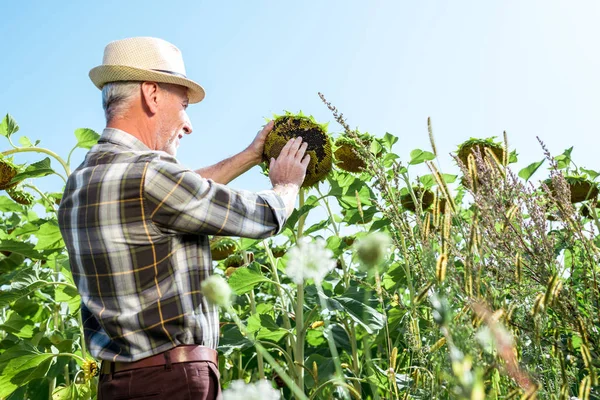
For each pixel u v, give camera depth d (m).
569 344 1.64
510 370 1.19
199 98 2.67
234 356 4.73
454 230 1.75
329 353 4.09
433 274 1.33
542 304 1.32
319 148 2.92
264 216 2.31
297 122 2.94
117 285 2.14
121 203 2.13
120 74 2.42
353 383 3.25
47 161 3.95
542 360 1.58
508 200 1.84
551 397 1.43
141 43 2.49
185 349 2.12
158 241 2.15
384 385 2.50
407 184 3.30
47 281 4.10
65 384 4.61
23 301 4.63
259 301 5.00
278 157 2.69
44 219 4.34
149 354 2.11
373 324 2.88
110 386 2.17
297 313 3.45
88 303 2.21
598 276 1.89
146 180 2.13
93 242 2.16
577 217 1.97
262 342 3.49
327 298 3.06
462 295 1.41
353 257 3.43
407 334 1.86
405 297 3.65
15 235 4.41
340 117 2.33
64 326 5.07
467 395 0.92
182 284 2.16
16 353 3.82
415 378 1.84
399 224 1.89
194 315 2.16
